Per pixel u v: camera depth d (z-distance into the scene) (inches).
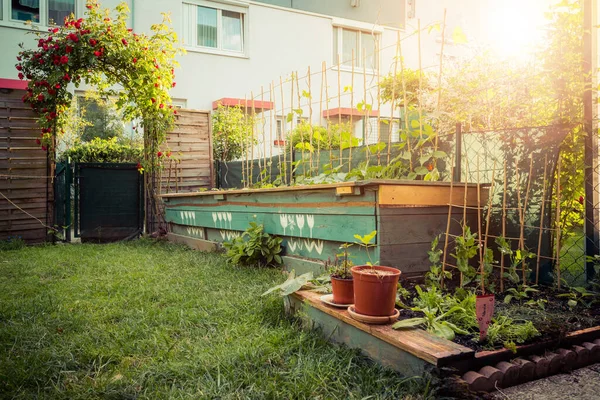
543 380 78.2
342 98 496.7
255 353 83.5
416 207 126.4
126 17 271.6
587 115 121.0
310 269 151.6
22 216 261.9
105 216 285.4
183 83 422.9
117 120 400.2
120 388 72.7
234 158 374.3
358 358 83.1
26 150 263.0
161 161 287.3
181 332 99.5
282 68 469.1
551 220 124.0
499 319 90.2
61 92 253.0
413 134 152.9
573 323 92.9
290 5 472.4
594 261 117.1
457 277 127.1
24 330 99.0
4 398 69.7
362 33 512.4
